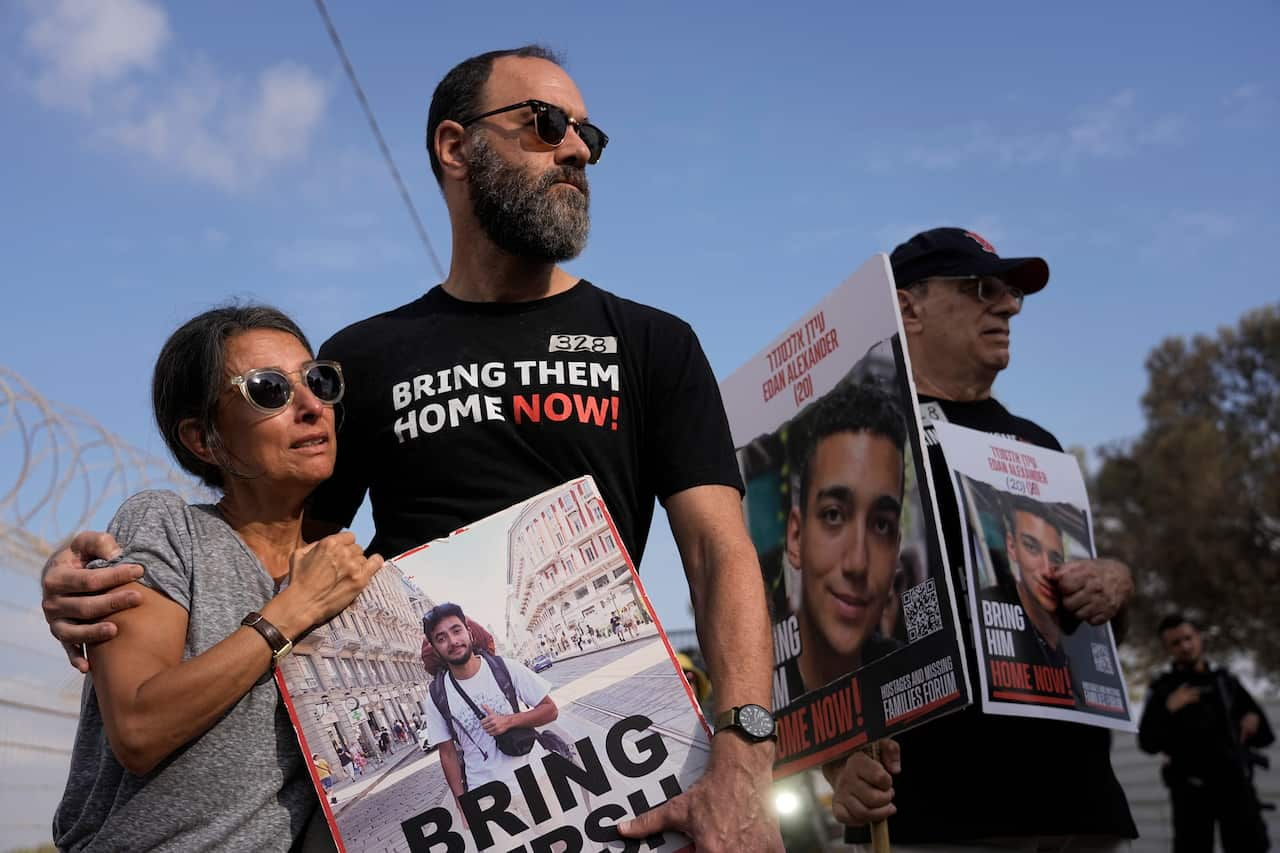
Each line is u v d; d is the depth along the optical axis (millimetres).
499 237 2430
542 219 2404
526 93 2473
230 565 2176
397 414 2379
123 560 2113
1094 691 3141
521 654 2066
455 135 2557
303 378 2262
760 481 3395
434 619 2090
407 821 1972
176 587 2109
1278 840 12625
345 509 2551
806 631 3129
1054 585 3207
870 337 2996
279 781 2053
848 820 2924
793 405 3297
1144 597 26000
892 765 2928
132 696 1969
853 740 2924
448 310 2486
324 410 2281
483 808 1976
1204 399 28297
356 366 2449
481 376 2363
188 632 2098
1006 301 3510
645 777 1987
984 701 2912
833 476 3086
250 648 1992
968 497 3127
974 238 3590
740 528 2293
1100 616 3180
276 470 2238
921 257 3592
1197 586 25641
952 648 2648
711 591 2199
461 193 2529
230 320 2312
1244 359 28062
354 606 2100
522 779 1990
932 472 3230
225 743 2027
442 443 2330
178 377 2285
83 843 2062
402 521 2332
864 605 2943
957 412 3537
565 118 2465
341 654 2066
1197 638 9664
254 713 2057
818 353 3199
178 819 1991
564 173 2469
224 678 1969
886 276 2949
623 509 2346
